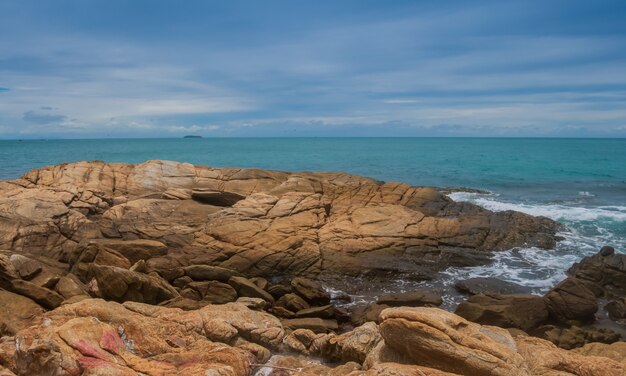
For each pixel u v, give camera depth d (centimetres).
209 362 994
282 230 2392
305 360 1188
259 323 1252
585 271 2164
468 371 843
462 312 1709
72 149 12675
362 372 869
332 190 3184
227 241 2314
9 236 2223
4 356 969
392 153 10481
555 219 3150
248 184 3353
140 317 1138
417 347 884
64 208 2498
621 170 6191
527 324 1661
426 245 2433
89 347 909
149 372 889
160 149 12694
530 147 14112
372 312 1733
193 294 1900
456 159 8381
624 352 1178
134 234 2450
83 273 1988
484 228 2619
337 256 2286
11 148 13462
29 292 1584
